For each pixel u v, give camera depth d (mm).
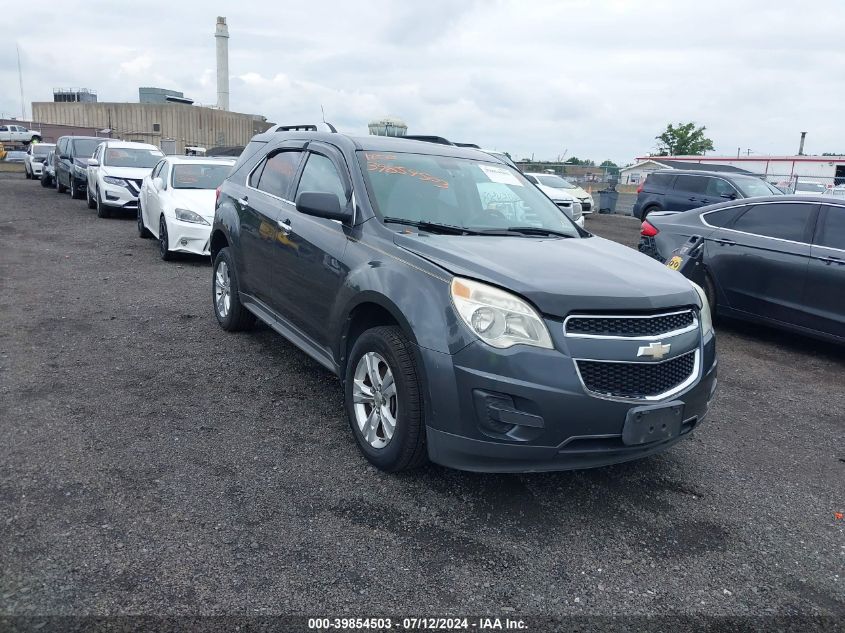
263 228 5258
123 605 2584
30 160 28000
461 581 2863
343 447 4051
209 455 3857
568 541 3221
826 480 4070
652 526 3408
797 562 3174
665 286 3604
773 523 3518
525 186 5141
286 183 5262
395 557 2996
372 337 3697
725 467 4172
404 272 3605
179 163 11078
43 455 3732
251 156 6145
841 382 6145
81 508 3221
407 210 4238
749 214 7508
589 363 3209
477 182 4805
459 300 3299
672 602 2824
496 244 3896
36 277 8547
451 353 3262
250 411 4527
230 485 3529
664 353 3375
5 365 5172
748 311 7359
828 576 3076
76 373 5082
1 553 2844
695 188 16797
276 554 2961
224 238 6277
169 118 58562
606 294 3311
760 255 7176
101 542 2961
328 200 4109
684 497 3736
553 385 3135
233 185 6137
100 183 14922
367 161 4520
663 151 51750
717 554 3197
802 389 5887
